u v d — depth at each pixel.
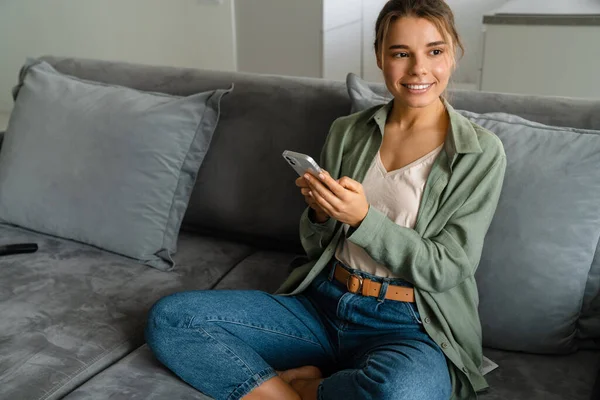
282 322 1.44
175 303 1.38
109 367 1.40
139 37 3.46
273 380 1.31
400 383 1.18
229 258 1.85
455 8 3.57
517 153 1.45
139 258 1.79
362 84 1.72
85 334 1.48
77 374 1.36
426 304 1.35
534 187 1.42
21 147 1.92
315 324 1.46
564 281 1.40
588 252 1.41
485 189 1.34
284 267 1.79
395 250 1.30
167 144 1.79
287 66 3.14
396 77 1.36
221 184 1.87
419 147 1.41
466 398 1.33
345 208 1.28
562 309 1.41
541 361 1.45
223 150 1.87
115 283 1.68
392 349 1.29
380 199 1.41
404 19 1.32
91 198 1.82
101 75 2.09
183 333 1.35
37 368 1.36
